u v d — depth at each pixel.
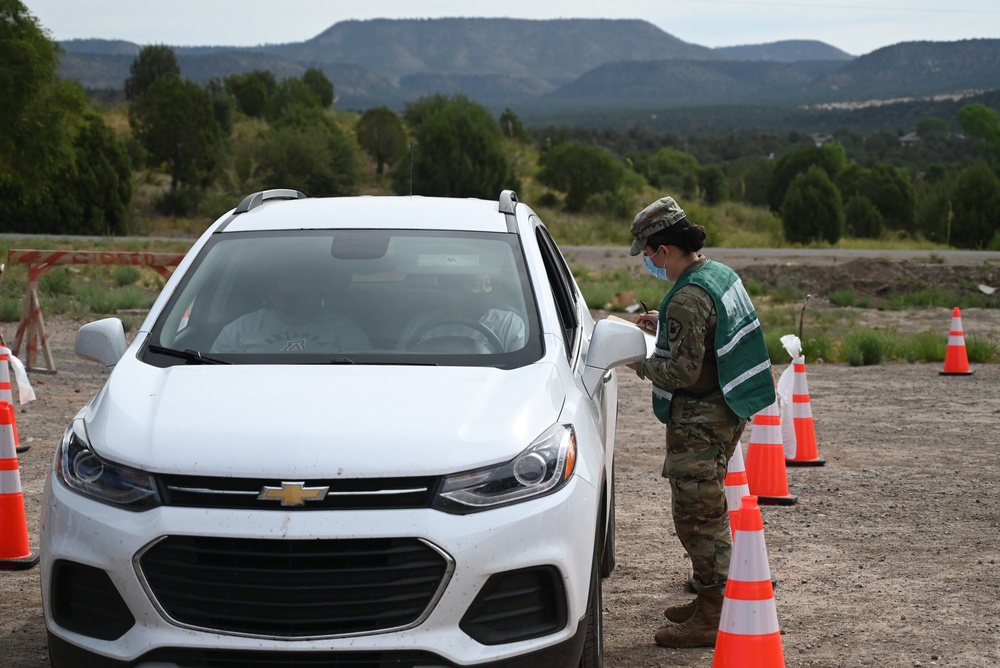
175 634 3.61
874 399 12.88
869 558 6.68
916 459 9.59
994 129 160.50
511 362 4.52
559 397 4.29
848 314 25.06
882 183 70.44
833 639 5.33
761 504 8.03
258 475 3.65
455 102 80.88
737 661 4.06
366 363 4.49
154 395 4.20
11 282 21.98
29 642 5.16
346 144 66.56
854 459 9.59
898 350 17.33
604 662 5.04
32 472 8.44
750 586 4.08
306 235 5.38
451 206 5.80
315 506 3.62
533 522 3.76
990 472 9.07
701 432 4.96
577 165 70.56
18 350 13.13
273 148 63.41
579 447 4.12
